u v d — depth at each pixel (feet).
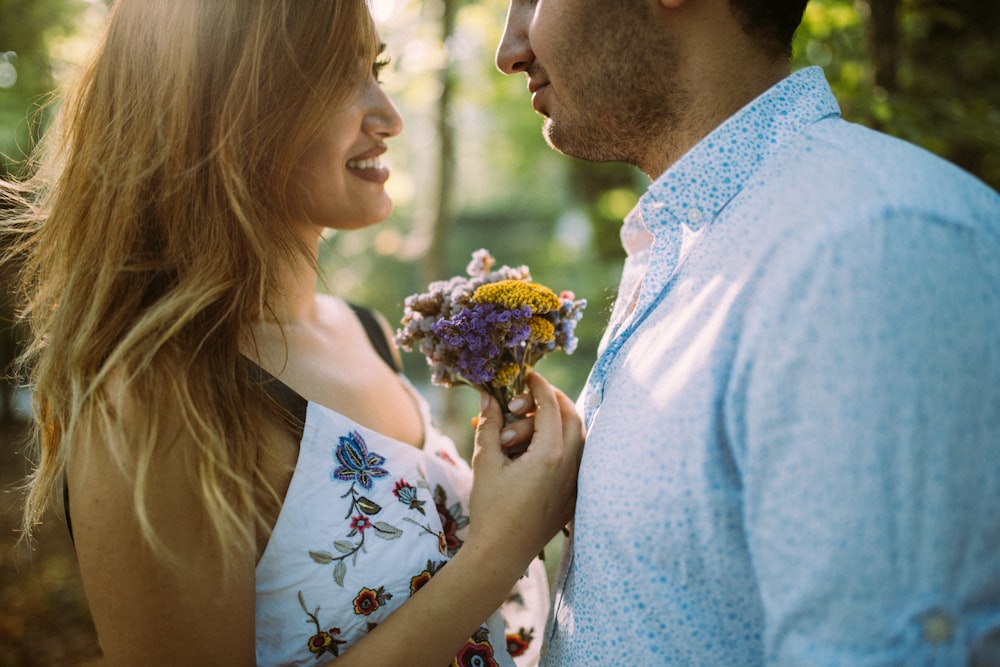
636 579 3.35
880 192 2.89
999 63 9.23
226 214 4.08
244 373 3.98
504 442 4.43
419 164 20.11
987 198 2.98
